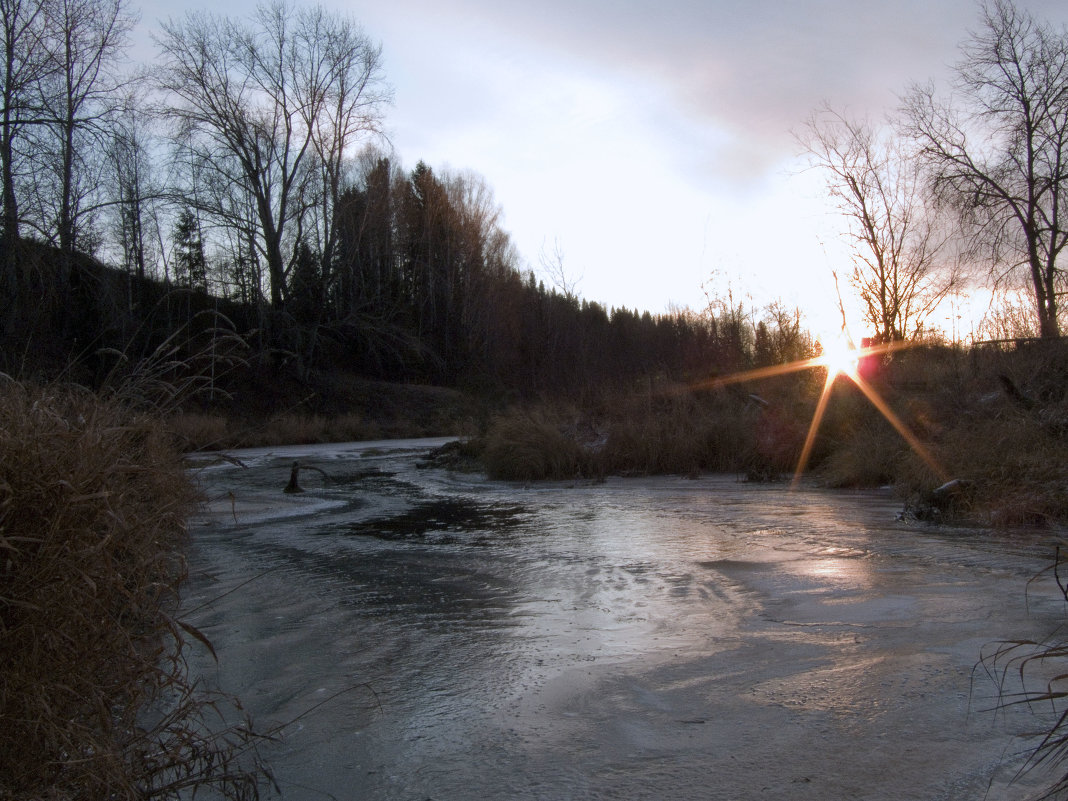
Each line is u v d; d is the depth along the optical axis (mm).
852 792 2791
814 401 16656
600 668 4285
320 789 3010
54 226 19844
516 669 4336
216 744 3238
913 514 9281
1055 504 8633
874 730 3297
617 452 16938
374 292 49344
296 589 6430
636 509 11133
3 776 2305
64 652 2428
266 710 3844
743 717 3514
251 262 38281
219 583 6676
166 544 3133
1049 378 13812
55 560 2395
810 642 4586
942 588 5750
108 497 2537
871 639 4578
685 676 4102
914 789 2793
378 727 3594
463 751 3307
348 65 37812
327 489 15156
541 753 3246
